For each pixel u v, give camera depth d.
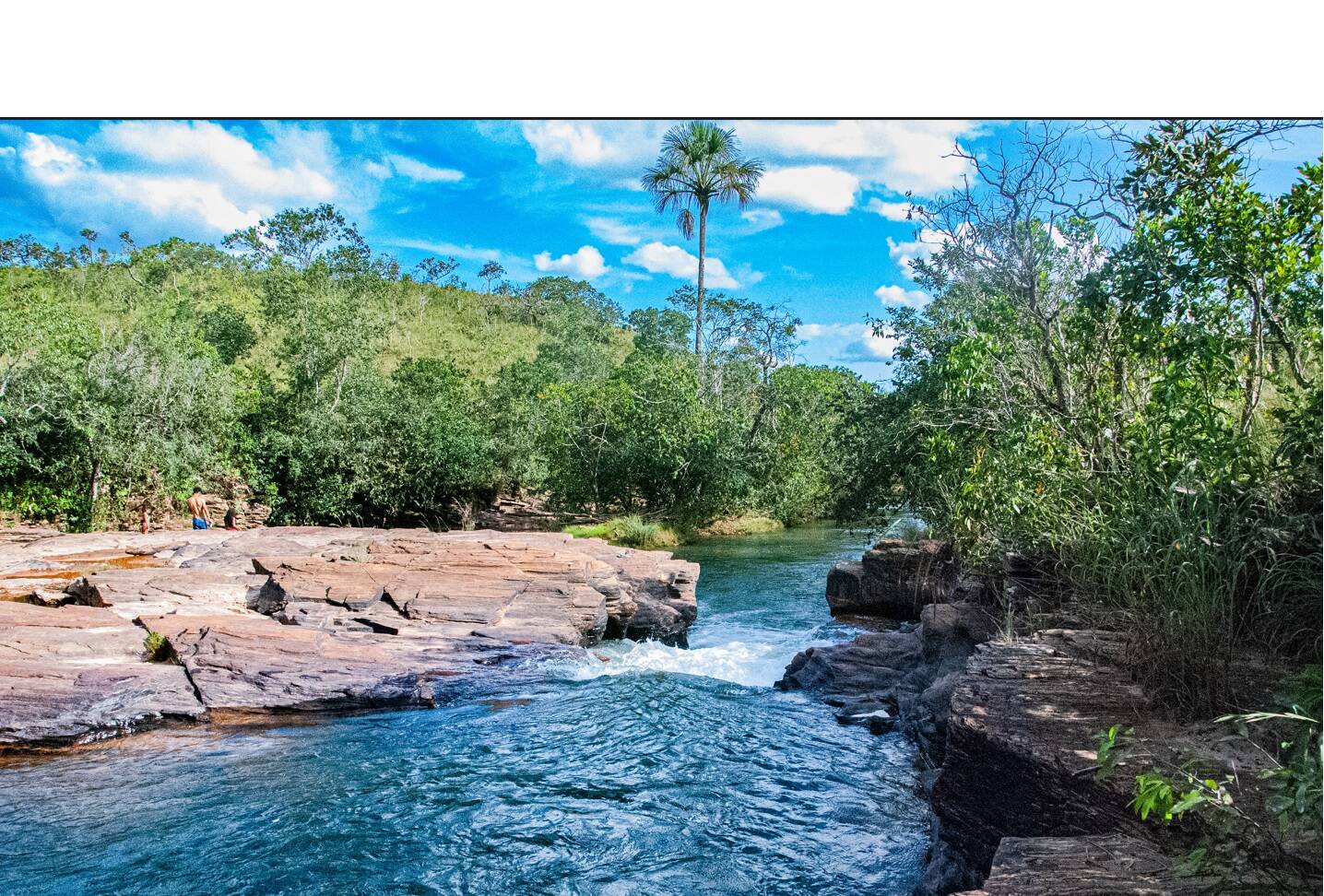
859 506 17.06
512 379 36.41
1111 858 3.24
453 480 26.20
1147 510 5.15
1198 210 6.08
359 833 5.89
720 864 5.48
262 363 36.25
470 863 5.45
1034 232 7.70
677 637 13.45
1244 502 4.83
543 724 8.56
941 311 14.45
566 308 74.44
